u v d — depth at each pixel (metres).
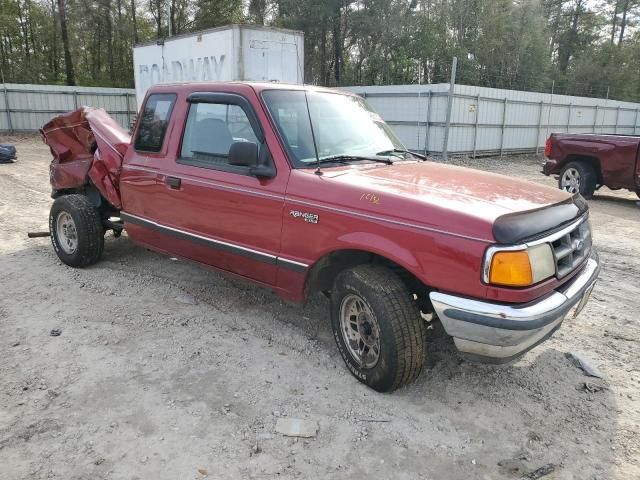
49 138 6.40
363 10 38.84
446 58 39.75
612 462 3.04
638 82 53.06
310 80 40.66
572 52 57.41
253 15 41.66
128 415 3.36
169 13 43.78
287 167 3.95
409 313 3.41
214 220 4.45
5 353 4.11
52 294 5.25
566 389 3.77
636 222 9.27
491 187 3.75
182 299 5.14
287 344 4.31
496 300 3.06
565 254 3.40
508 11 43.81
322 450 3.08
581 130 28.97
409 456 3.05
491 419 3.41
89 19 44.47
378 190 3.53
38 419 3.31
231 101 4.32
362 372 3.67
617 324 4.87
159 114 5.05
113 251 6.68
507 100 23.47
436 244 3.19
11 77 45.84
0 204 9.67
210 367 3.94
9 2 47.78
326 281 4.11
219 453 3.03
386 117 22.28
